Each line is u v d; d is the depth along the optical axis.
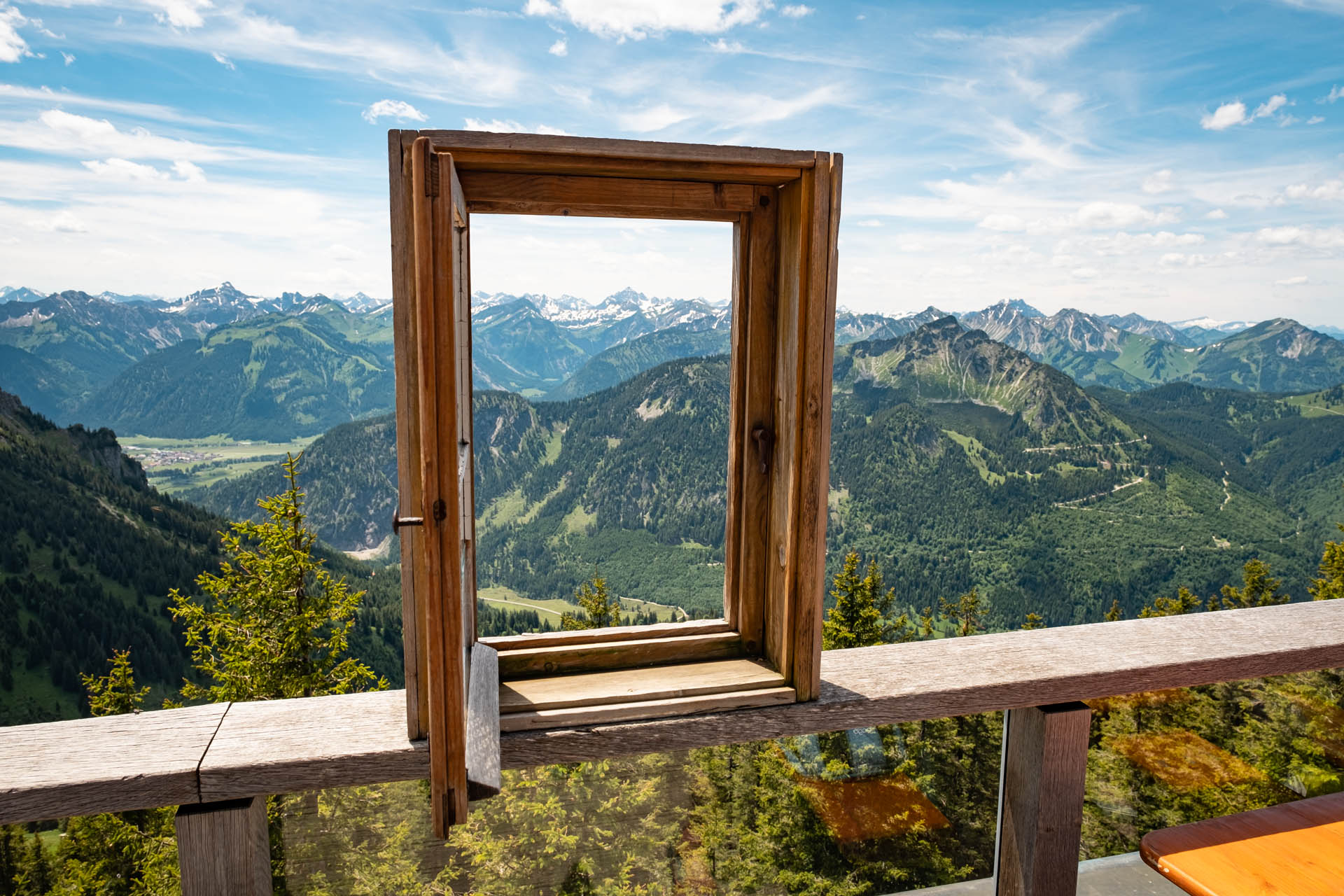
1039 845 1.85
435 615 1.09
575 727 1.61
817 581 1.70
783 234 1.78
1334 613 2.34
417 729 1.49
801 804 1.76
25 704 67.56
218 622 15.63
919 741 1.82
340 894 1.51
